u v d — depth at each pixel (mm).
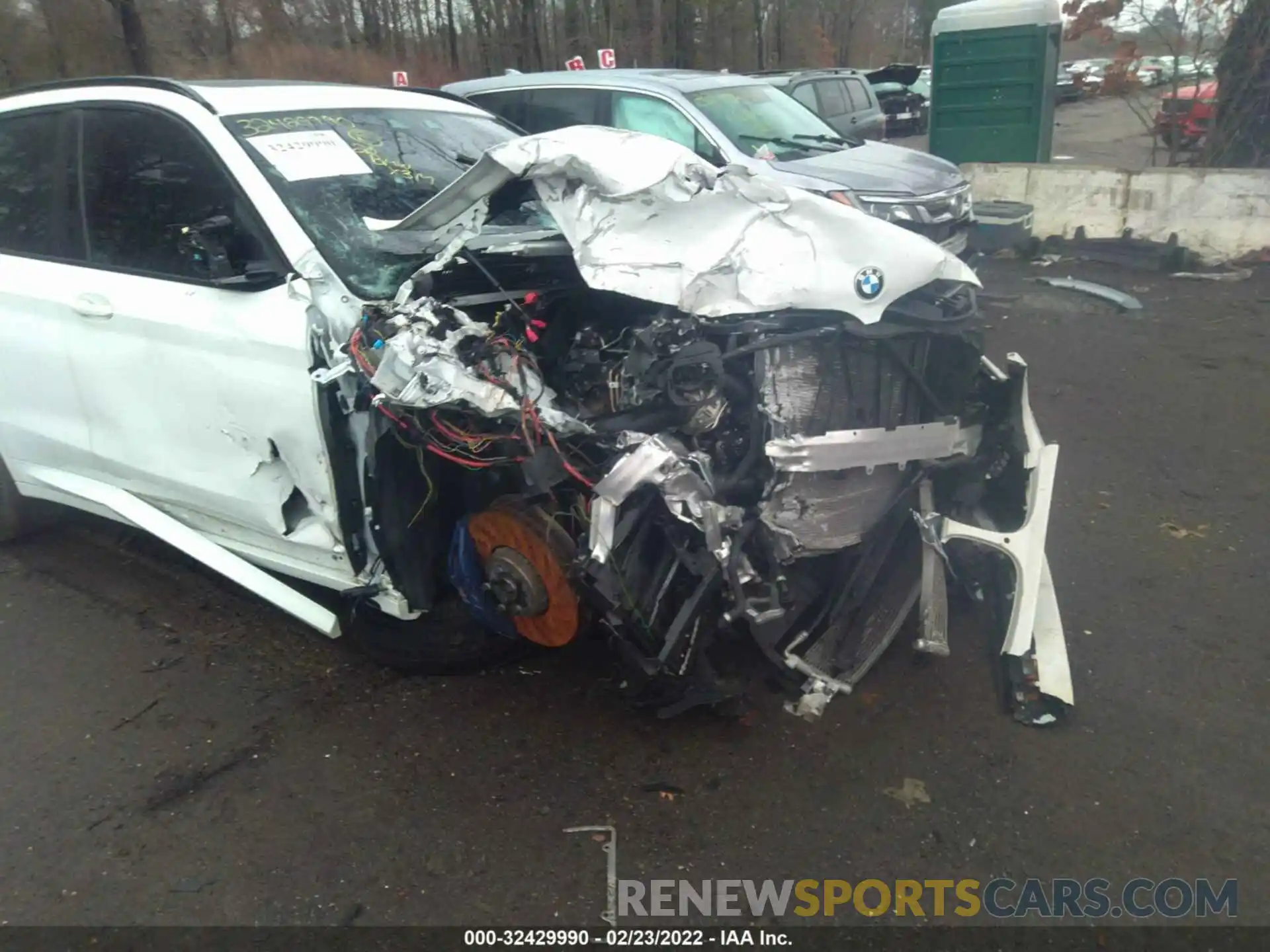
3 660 3684
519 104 8625
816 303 2910
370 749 3170
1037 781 2951
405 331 2812
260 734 3252
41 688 3514
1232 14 9984
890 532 3258
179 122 3525
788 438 2918
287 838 2818
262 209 3271
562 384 3166
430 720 3305
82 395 3783
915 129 24734
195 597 4102
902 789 2938
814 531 3064
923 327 3072
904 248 3012
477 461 2943
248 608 4008
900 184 7543
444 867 2709
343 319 3051
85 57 18500
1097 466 5113
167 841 2812
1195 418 5680
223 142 3414
